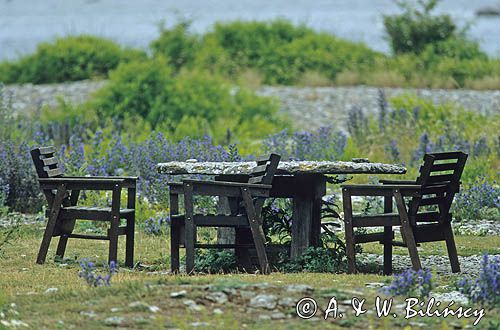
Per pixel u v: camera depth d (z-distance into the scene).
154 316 20.94
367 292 23.66
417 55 102.56
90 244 34.97
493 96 82.06
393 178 48.88
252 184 28.55
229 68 98.88
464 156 28.84
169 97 69.56
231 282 23.48
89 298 22.92
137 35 197.88
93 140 52.75
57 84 93.69
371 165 29.42
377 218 28.88
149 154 46.03
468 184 44.34
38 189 43.59
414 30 105.31
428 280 23.28
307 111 78.25
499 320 21.64
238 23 107.12
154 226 37.44
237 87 85.81
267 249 30.56
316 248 30.19
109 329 20.11
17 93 87.06
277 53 101.44
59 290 24.25
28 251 33.19
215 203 39.34
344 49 102.19
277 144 52.84
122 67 71.81
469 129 59.97
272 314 21.34
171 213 29.28
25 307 22.41
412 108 66.56
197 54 100.94
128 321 20.56
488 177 47.19
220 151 46.12
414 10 106.75
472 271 30.06
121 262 31.66
